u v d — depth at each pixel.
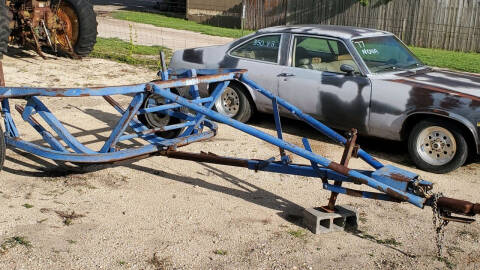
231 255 4.77
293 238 5.13
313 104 7.85
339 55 7.74
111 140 5.98
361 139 8.39
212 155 6.02
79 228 5.10
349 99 7.48
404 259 4.85
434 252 5.00
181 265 4.57
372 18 24.28
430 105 6.82
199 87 8.99
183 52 9.36
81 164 6.54
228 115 8.80
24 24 12.89
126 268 4.48
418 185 4.75
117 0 38.22
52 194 5.81
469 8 21.78
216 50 8.98
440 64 16.34
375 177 4.96
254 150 7.59
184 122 7.09
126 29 22.02
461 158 6.74
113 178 6.36
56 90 5.57
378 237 5.26
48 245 4.76
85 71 12.31
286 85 8.08
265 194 6.14
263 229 5.28
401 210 5.90
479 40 21.77
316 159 5.05
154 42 18.48
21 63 12.70
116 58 14.17
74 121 8.51
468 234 5.39
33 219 5.21
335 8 25.30
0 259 4.50
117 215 5.41
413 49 21.25
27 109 6.07
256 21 27.81
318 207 5.46
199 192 6.09
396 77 7.39
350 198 6.16
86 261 4.55
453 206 4.56
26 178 6.20
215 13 28.88
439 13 22.47
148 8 33.88
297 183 6.52
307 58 8.02
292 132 8.57
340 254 4.89
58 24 13.40
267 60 8.38
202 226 5.28
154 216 5.44
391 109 7.14
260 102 8.41
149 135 6.79
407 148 7.86
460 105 6.62
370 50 7.81
